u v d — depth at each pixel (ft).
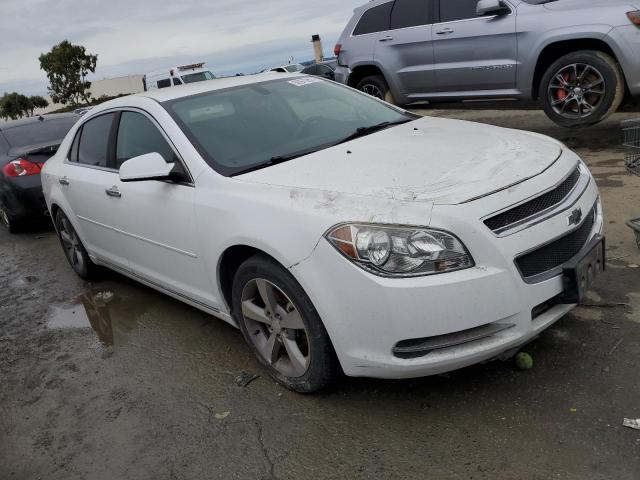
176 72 80.48
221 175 10.69
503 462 7.84
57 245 23.27
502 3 22.35
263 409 9.95
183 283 12.17
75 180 15.47
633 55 19.44
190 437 9.61
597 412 8.42
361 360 8.55
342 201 8.73
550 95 21.85
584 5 20.47
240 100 12.84
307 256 8.68
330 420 9.32
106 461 9.45
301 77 14.60
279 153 11.27
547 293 8.45
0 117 182.09
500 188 8.43
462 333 8.11
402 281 7.94
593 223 9.77
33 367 13.24
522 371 9.62
